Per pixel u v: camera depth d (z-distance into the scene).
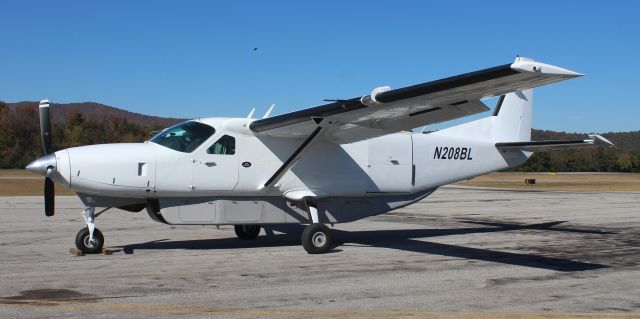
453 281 7.50
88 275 7.75
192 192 9.91
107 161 9.37
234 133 10.16
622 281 7.54
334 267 8.52
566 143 11.78
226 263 8.82
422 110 8.76
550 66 6.62
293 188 10.53
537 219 16.70
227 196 10.26
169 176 9.68
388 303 6.27
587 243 11.34
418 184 11.73
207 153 9.93
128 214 17.56
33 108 81.12
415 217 17.45
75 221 15.31
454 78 7.29
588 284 7.34
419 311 5.93
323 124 9.52
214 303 6.21
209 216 10.16
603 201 25.09
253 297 6.52
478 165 12.43
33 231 12.96
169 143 9.85
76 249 9.67
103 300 6.30
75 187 9.29
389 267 8.53
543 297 6.60
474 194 32.16
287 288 7.02
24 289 6.84
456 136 12.27
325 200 10.95
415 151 11.69
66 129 76.94
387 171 11.38
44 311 5.79
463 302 6.34
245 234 11.65
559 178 67.62
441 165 11.97
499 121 12.76
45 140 10.27
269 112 10.77
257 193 10.37
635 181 59.12
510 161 12.84
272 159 10.40
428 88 7.61
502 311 5.94
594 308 6.09
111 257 9.34
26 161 74.44
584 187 44.09
